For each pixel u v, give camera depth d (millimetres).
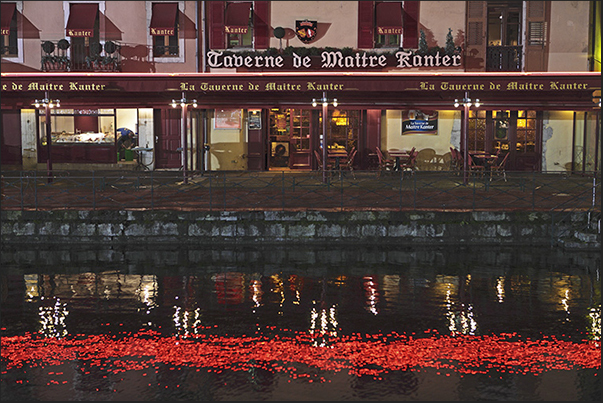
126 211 13641
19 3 21172
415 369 7188
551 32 20625
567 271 11422
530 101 18562
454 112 21406
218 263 12039
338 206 14219
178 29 21062
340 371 7125
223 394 6551
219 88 17203
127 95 18922
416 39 20953
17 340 8148
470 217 13523
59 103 18797
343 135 21750
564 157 21359
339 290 10289
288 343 8000
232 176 20047
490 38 21062
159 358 7516
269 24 21078
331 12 21062
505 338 8195
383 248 13203
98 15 21188
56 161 22297
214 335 8305
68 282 10805
